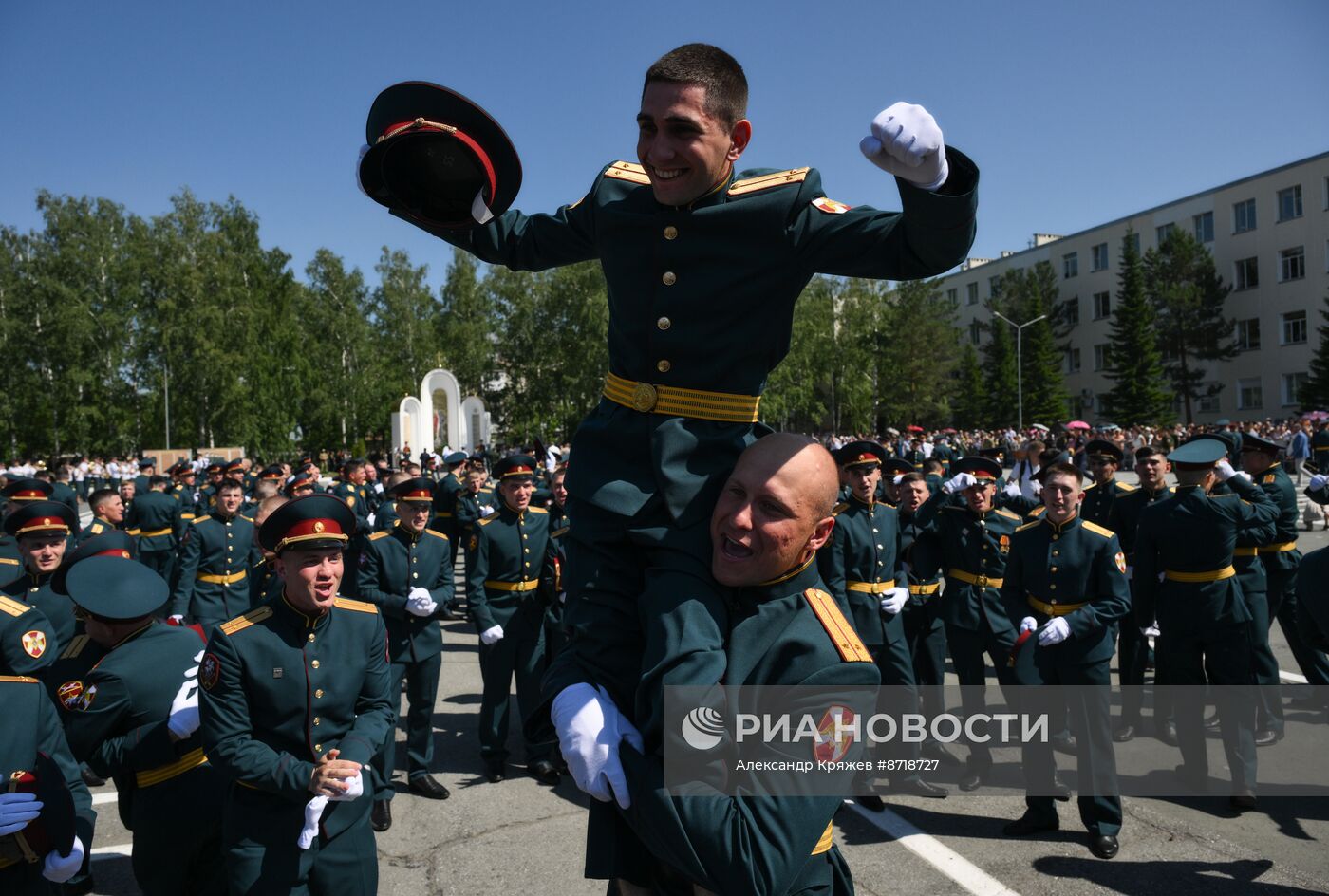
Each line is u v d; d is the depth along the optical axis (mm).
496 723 5965
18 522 5566
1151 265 51188
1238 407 50281
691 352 1746
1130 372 49062
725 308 1736
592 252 1981
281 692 3188
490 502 11539
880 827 5062
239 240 48156
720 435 1754
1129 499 7645
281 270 49781
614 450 1796
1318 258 45625
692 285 1735
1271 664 6254
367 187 1932
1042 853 4691
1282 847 4715
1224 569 5418
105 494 9164
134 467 32906
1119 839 4836
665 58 1699
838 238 1695
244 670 3170
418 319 52125
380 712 3447
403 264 52562
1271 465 7258
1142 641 6832
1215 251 51219
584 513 1792
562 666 1747
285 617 3307
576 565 1780
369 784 3258
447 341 53000
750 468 1662
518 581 6172
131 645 3428
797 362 46562
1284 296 47344
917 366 56281
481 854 4793
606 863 1820
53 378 39969
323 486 15844
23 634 3803
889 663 5695
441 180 1958
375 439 52656
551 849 4859
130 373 41281
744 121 1731
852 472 6020
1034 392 55250
